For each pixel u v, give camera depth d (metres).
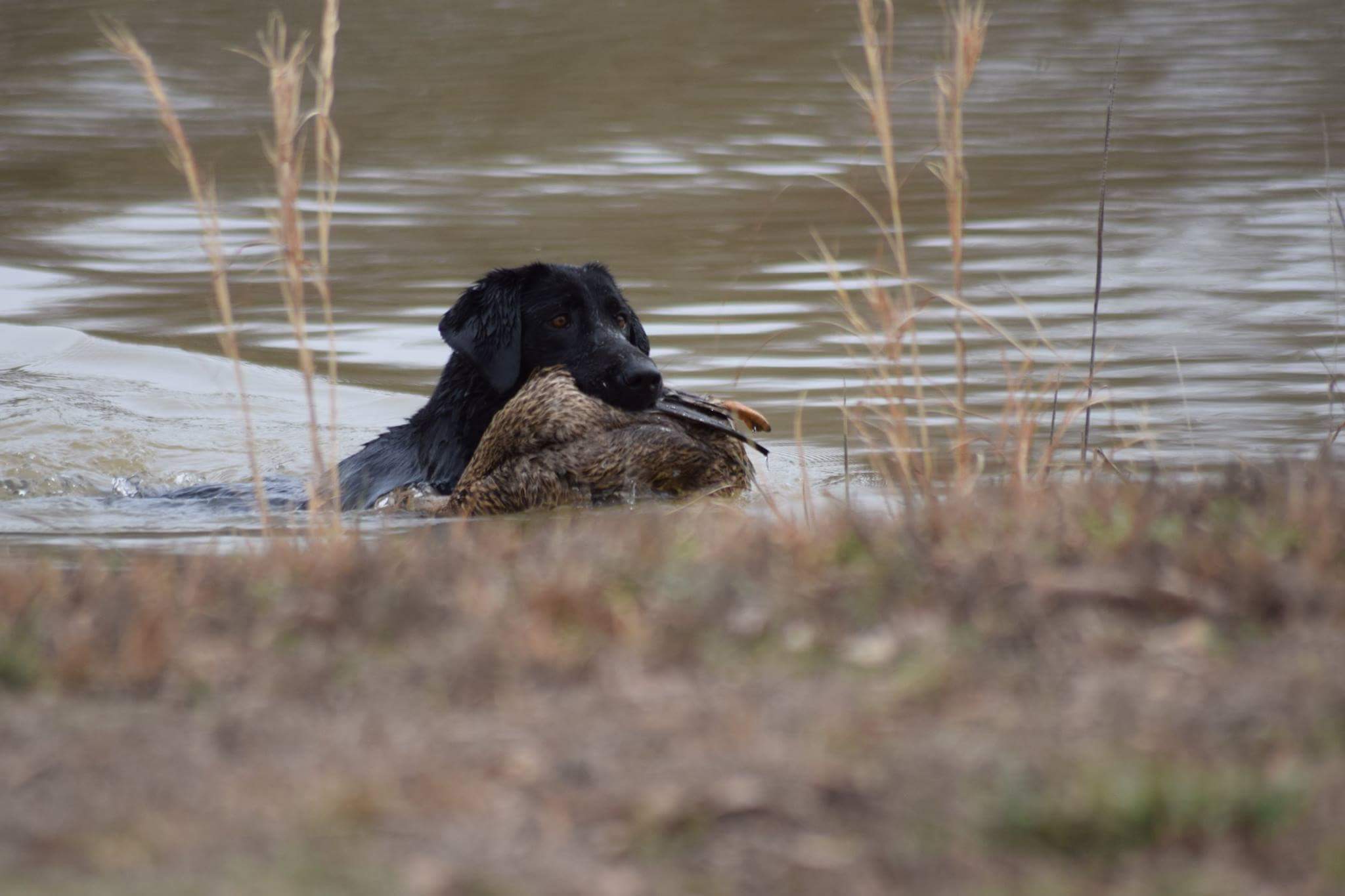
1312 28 57.38
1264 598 8.35
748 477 16.45
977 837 6.10
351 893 5.76
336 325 25.56
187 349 24.72
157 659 8.26
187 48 57.44
